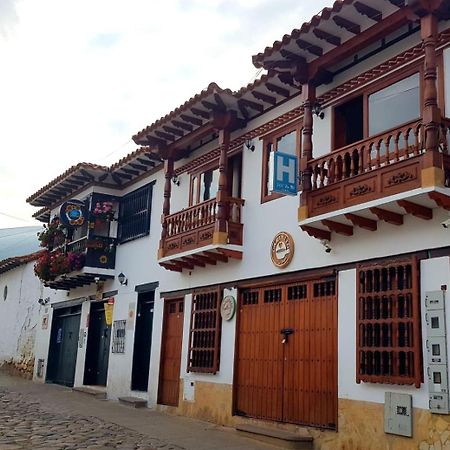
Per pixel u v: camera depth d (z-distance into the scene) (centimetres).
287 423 988
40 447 869
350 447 855
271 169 1014
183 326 1312
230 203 1164
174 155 1380
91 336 1777
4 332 2475
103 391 1595
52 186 1839
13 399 1509
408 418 775
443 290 768
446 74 818
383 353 826
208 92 1114
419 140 768
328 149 986
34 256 2228
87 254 1652
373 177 815
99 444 911
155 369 1387
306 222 909
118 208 1722
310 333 979
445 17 801
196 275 1297
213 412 1159
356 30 881
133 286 1561
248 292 1141
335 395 905
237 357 1132
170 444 936
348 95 963
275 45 930
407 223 830
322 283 973
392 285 838
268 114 1146
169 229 1323
